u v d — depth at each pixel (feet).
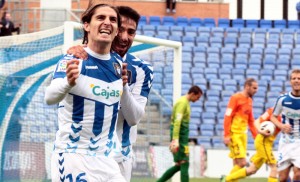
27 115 75.97
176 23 200.64
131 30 44.42
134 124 43.16
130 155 47.16
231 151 94.79
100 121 38.68
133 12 44.21
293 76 81.61
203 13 209.36
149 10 206.80
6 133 76.38
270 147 90.53
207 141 154.92
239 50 187.42
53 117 74.74
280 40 193.88
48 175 75.20
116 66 39.09
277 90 179.63
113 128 39.55
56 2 130.41
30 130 75.72
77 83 37.96
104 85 38.55
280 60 187.11
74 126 38.42
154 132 90.12
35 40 75.46
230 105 94.12
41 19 128.16
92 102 38.37
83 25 39.50
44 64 75.00
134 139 47.47
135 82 46.11
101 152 38.91
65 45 72.33
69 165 38.52
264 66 185.26
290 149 82.99
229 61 184.44
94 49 38.52
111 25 38.14
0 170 76.38
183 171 85.92
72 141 38.60
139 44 83.61
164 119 90.33
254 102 174.19
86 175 38.52
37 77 75.51
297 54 189.88
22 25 143.54
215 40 190.80
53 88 37.09
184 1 208.33
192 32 192.44
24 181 75.56
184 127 85.35
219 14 209.87
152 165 89.71
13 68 76.43
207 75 179.93
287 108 82.28
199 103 168.86
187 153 85.81
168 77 89.10
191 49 185.68
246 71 182.29
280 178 84.58
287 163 83.66
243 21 205.16
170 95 90.17
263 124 88.99
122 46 44.39
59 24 127.54
